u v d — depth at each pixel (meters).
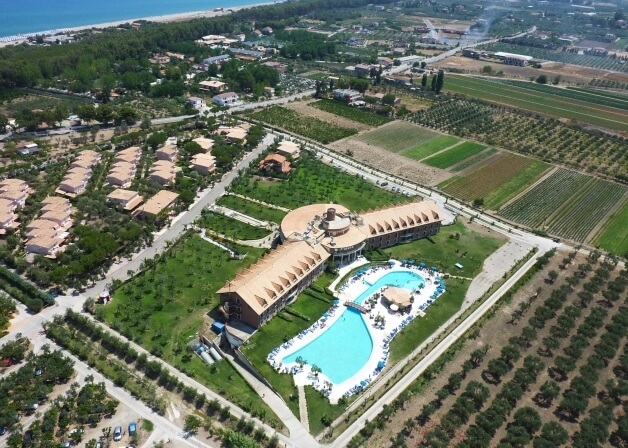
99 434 132.38
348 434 137.50
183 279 193.75
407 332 176.12
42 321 169.88
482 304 192.12
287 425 138.88
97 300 180.25
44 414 135.75
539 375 159.88
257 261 196.00
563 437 136.00
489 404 148.00
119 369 152.25
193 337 166.62
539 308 186.75
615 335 175.75
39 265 195.38
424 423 141.25
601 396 153.50
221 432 134.75
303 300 188.12
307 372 156.62
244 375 154.75
